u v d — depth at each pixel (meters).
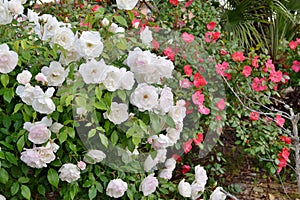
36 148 1.68
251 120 2.75
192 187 2.18
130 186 1.90
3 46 1.66
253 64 2.78
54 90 1.71
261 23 3.79
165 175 2.11
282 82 3.12
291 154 3.16
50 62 1.81
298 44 3.29
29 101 1.69
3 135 1.75
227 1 3.53
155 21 2.88
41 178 1.79
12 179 1.75
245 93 2.77
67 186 1.79
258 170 2.98
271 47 3.50
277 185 3.17
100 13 1.90
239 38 3.36
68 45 1.76
